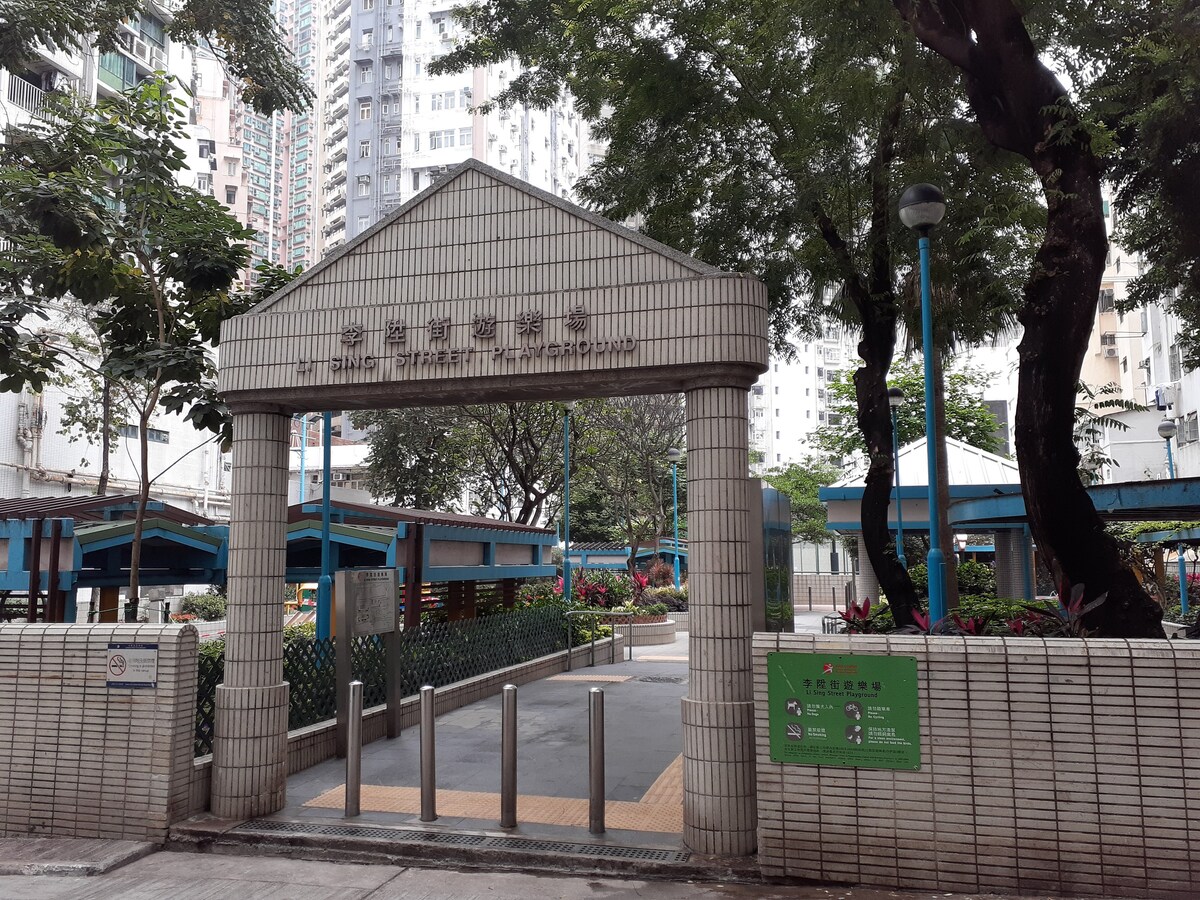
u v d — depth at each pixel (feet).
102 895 17.16
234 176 251.60
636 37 32.71
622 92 34.35
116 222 30.30
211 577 37.83
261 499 21.90
